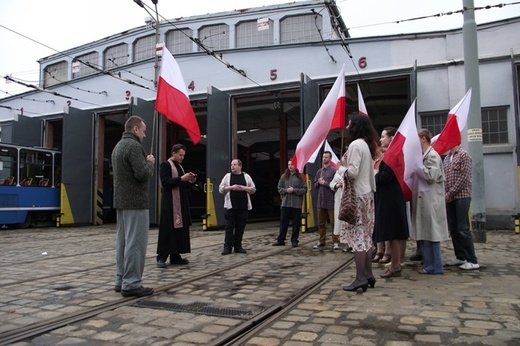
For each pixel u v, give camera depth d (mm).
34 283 4996
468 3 9062
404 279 4934
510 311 3570
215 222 13891
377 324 3289
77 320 3488
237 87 15289
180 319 3506
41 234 13000
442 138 6398
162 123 17156
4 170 15250
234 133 15477
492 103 11953
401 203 4953
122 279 4414
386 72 13195
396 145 5023
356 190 4379
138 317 3574
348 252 7539
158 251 6102
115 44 22500
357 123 4582
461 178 5500
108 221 20125
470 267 5473
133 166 4270
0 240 10969
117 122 20625
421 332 3088
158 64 16719
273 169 30203
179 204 6258
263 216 27391
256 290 4543
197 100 16031
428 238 5207
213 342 2938
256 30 19312
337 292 4363
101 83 18328
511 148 11562
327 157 8250
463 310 3615
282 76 14688
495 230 11445
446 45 12633
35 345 2941
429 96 12688
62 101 19422
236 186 7473
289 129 22391
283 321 3418
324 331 3150
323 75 14078
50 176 16781
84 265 6387
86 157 17781
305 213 12109
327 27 17906
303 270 5727
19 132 18453
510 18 11906
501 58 11930
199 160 25109
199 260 6777
